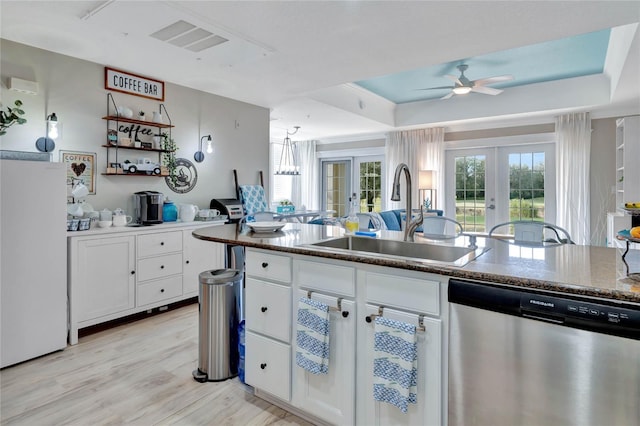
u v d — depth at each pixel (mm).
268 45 2984
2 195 2361
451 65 4555
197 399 2043
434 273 1376
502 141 6242
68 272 2760
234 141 4848
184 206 3873
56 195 2621
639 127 4578
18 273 2432
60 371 2352
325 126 6723
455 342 1339
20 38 2857
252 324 2000
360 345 1601
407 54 3189
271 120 6184
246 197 4812
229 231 2436
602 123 5422
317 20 2564
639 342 1012
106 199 3520
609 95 4910
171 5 2352
